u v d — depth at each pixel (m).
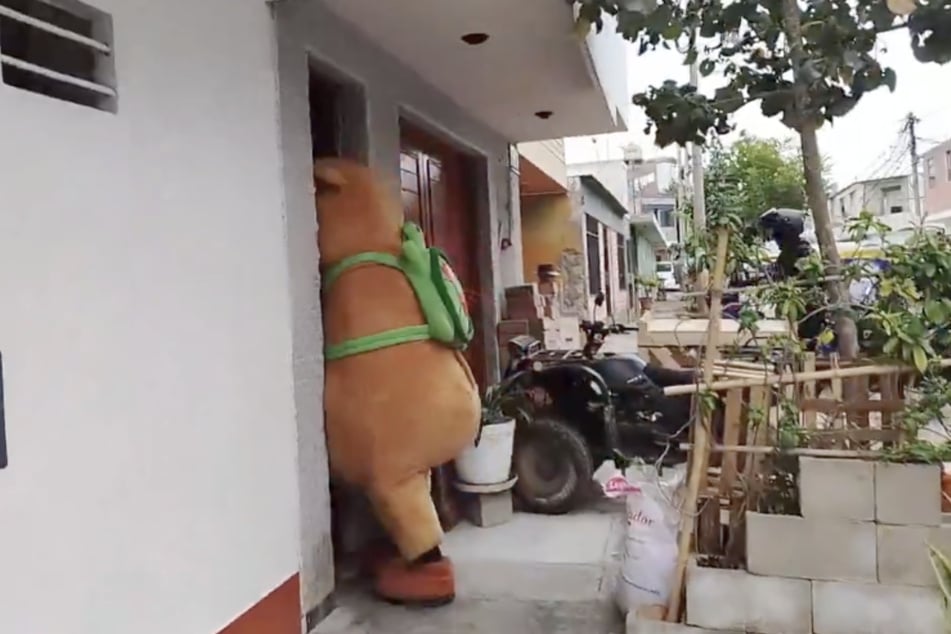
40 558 2.06
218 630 2.79
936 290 2.99
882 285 3.00
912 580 2.92
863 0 3.64
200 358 2.75
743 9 3.85
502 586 3.92
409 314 3.68
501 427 4.89
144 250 2.49
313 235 3.62
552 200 13.94
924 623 2.91
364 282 3.67
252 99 3.18
